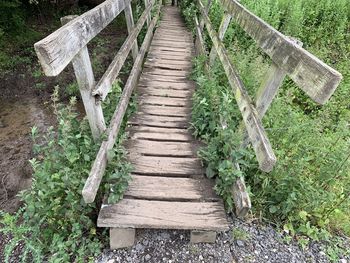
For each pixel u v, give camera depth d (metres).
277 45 2.43
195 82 5.34
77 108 6.38
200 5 7.65
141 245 2.70
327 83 1.74
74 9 10.29
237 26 6.75
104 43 8.95
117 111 3.25
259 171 3.17
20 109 6.27
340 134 3.84
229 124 3.43
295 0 7.66
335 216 3.08
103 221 2.56
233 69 3.50
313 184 3.20
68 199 2.49
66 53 1.94
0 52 7.48
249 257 2.63
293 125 3.63
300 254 2.70
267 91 2.55
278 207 2.97
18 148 5.13
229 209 2.89
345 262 2.69
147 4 6.80
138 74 5.04
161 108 4.49
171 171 3.23
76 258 2.52
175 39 7.79
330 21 7.67
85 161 2.83
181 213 2.73
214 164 3.08
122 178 2.81
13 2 8.20
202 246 2.71
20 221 3.66
